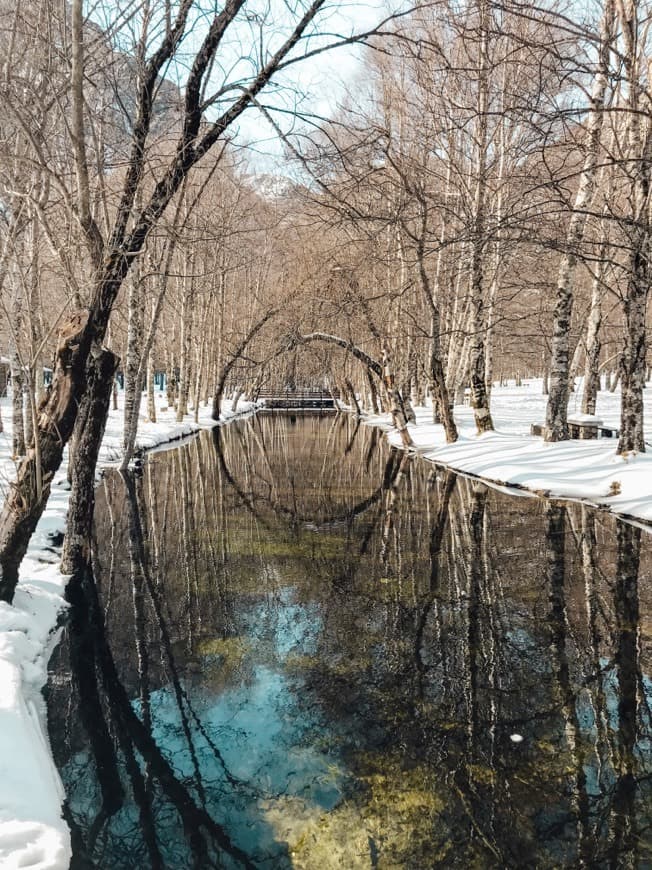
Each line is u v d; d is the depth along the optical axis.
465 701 3.76
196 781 3.07
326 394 41.75
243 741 3.39
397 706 3.73
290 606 5.35
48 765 3.10
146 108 4.95
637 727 3.46
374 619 5.05
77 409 4.82
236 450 16.81
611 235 11.06
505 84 10.20
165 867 2.51
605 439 11.72
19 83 5.02
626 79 4.96
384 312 17.23
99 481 11.42
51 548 6.81
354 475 12.48
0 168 5.27
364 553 6.89
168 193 5.09
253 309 29.00
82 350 4.73
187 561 6.65
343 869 2.50
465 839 2.65
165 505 9.62
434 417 19.19
